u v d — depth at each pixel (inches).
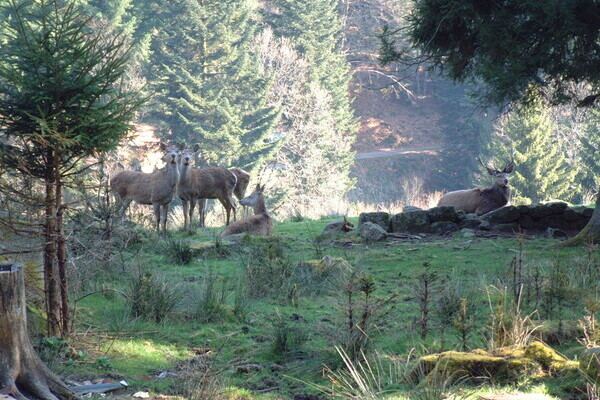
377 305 383.2
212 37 2294.5
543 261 533.6
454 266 534.3
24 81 314.3
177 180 729.6
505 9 599.8
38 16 326.0
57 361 306.7
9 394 247.6
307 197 2145.7
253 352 340.2
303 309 425.4
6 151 323.0
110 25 2005.4
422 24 636.1
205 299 407.2
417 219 691.4
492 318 335.9
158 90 2166.6
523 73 600.4
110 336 350.9
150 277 410.6
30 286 347.6
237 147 2174.0
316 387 293.3
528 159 2094.0
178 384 289.9
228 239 629.3
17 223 325.7
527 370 274.1
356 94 3457.2
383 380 294.4
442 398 251.3
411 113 3432.6
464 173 3085.6
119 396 276.5
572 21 561.3
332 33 2800.2
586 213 685.9
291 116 2433.6
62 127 322.3
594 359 259.4
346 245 644.7
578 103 673.6
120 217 498.9
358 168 3026.6
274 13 2817.4
